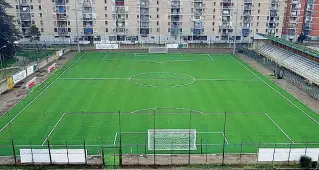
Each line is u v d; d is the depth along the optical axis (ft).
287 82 263.29
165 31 429.38
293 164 141.49
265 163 142.41
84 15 416.26
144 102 214.69
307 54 287.89
